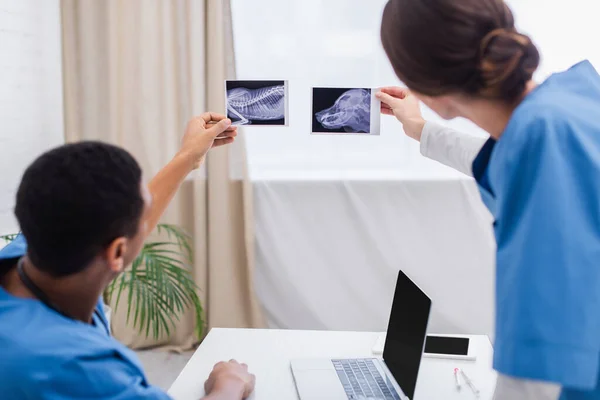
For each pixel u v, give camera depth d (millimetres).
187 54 2910
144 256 2641
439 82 762
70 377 796
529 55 746
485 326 3064
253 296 3062
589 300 645
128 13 2924
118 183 818
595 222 667
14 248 945
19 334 804
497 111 803
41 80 2930
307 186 3059
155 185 1368
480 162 881
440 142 1479
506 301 682
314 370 1479
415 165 3027
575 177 680
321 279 3111
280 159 3074
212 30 2883
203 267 3055
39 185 790
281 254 3100
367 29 2930
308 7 2938
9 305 843
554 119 704
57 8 3021
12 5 2691
